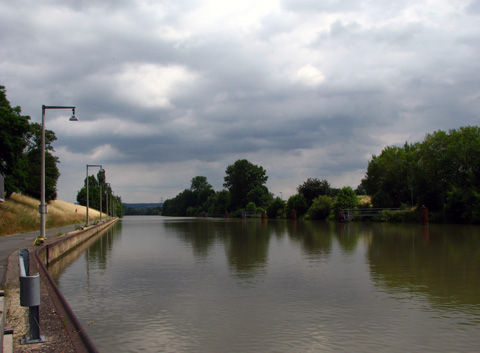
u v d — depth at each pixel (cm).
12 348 588
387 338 878
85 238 3756
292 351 806
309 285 1446
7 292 1005
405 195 7338
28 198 6506
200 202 19825
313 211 8581
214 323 993
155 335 907
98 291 1383
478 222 5209
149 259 2275
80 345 619
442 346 830
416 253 2352
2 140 3778
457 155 5897
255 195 13200
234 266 1939
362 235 3872
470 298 1235
